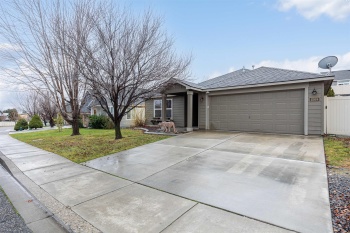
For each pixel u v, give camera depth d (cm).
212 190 351
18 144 928
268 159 530
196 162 527
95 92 841
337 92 1875
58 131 1561
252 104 1080
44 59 967
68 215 285
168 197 331
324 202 296
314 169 442
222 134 1006
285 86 968
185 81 1167
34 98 2861
